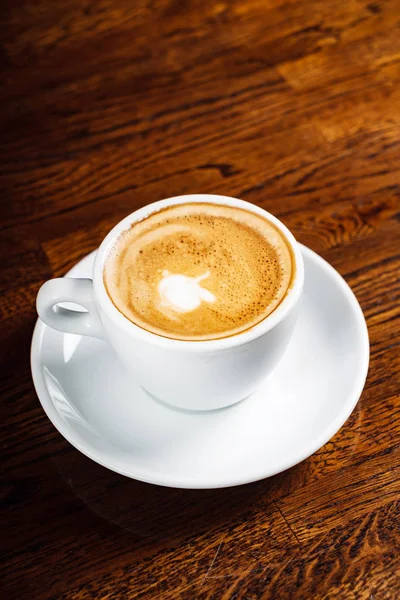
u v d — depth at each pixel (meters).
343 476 0.47
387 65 0.70
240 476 0.44
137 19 0.75
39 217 0.61
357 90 0.68
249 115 0.67
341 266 0.57
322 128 0.65
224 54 0.71
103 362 0.50
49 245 0.59
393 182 0.62
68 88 0.70
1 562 0.45
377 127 0.65
